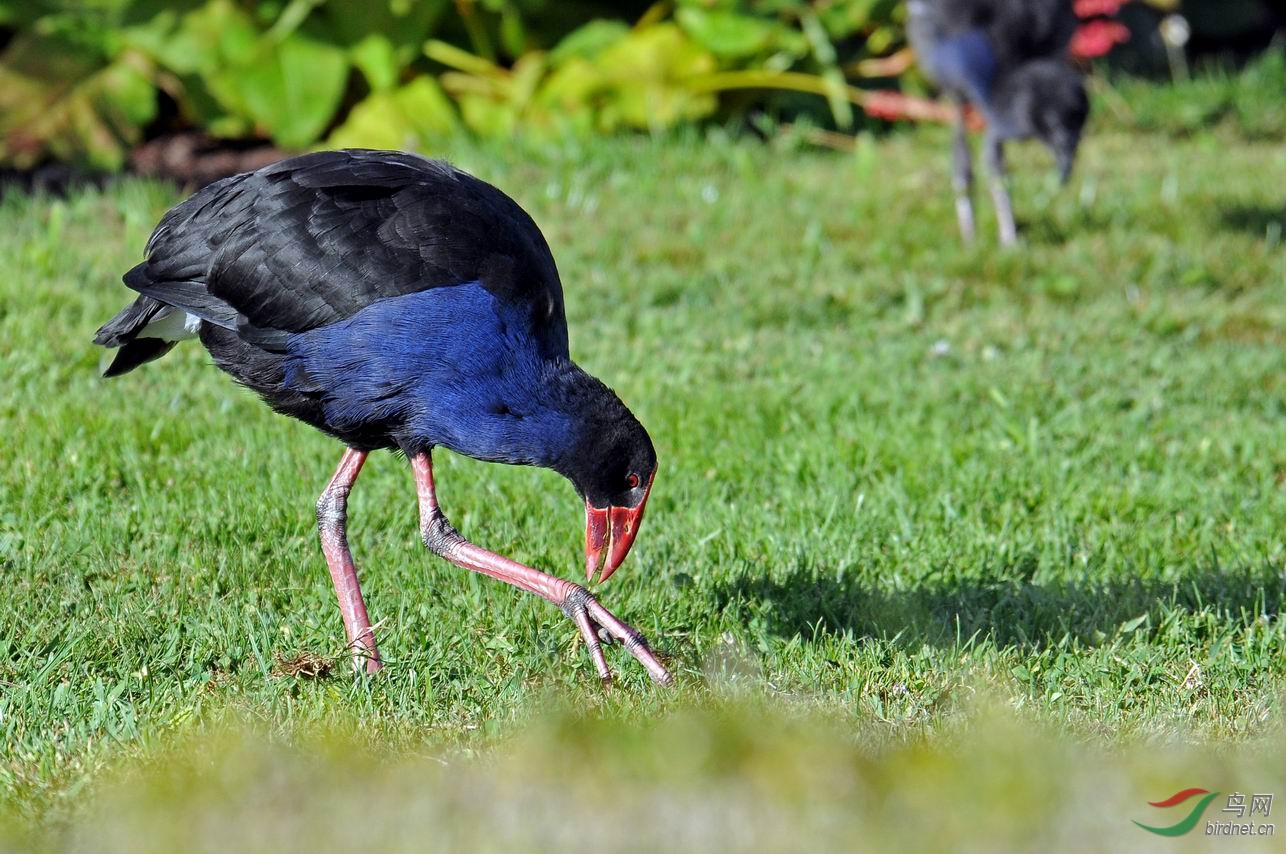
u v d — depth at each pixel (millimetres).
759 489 10844
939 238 16172
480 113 18250
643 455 7980
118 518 9766
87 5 17328
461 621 8812
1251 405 12914
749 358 13398
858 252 15719
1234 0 23016
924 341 13898
